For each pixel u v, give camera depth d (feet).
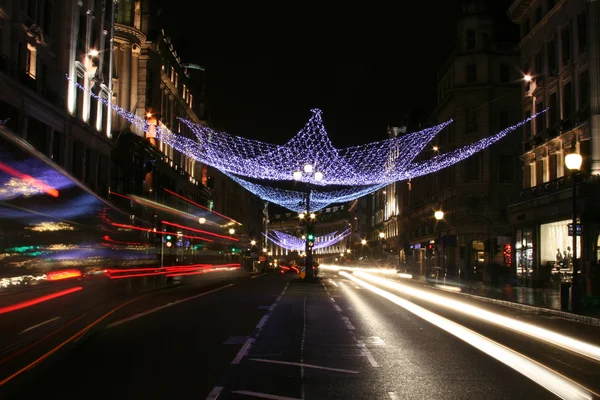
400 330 50.31
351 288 123.85
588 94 104.32
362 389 27.53
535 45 132.67
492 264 140.26
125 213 144.25
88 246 92.63
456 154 184.96
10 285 61.77
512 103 184.34
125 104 169.48
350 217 529.86
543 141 125.18
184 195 232.12
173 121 223.30
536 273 123.03
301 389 27.48
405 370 32.27
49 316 54.29
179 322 55.16
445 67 202.28
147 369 32.24
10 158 51.19
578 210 102.63
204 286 128.88
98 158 138.72
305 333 47.65
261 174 156.04
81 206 82.23
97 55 139.95
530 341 43.88
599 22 102.32
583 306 69.21
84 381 29.12
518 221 133.80
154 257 171.94
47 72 114.83
